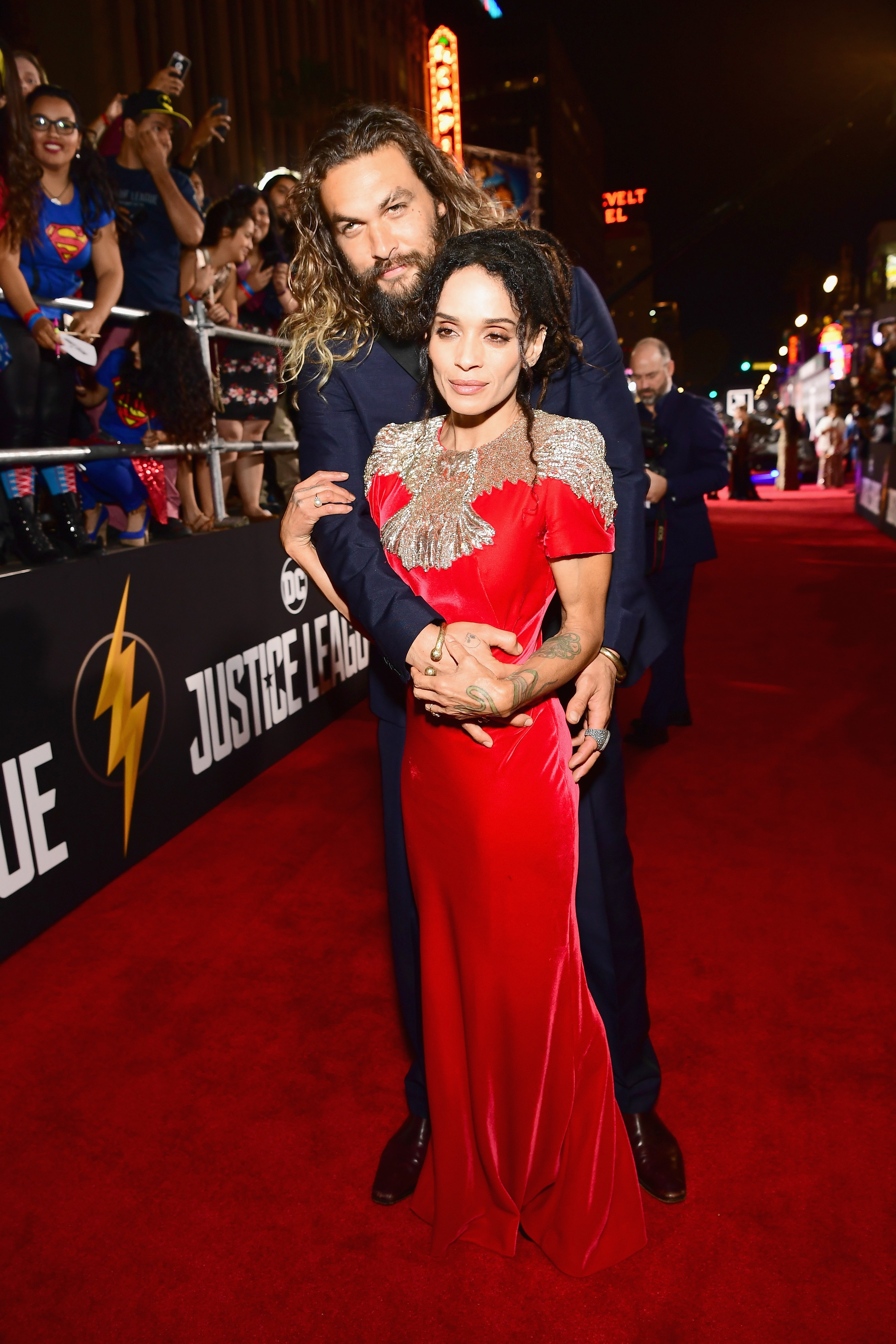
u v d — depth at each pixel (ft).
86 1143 6.39
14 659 8.66
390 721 5.67
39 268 10.31
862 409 43.91
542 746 4.71
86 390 11.45
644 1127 6.02
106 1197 5.91
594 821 5.59
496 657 4.41
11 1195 5.95
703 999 7.73
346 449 5.39
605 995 5.74
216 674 12.05
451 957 5.09
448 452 4.61
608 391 5.29
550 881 4.79
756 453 88.22
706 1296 5.06
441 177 4.93
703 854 10.30
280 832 11.30
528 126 171.94
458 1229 5.34
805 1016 7.47
